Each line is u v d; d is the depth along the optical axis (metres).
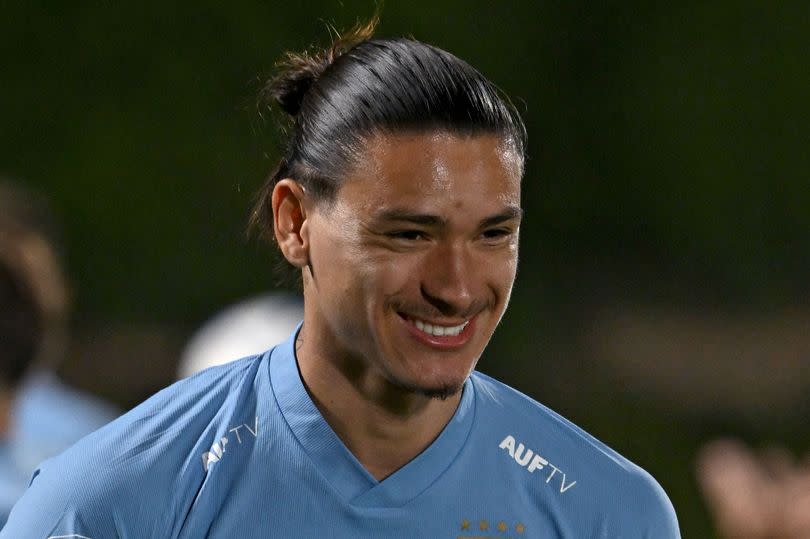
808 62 44.56
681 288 42.88
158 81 41.19
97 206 39.91
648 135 44.28
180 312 38.72
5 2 40.94
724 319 42.09
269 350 8.06
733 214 43.72
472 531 7.69
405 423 7.59
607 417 38.00
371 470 7.67
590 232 43.22
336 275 7.27
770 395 38.41
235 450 7.59
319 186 7.38
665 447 36.41
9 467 10.66
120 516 7.26
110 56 41.22
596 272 42.75
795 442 36.66
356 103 7.24
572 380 39.84
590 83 44.41
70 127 40.69
